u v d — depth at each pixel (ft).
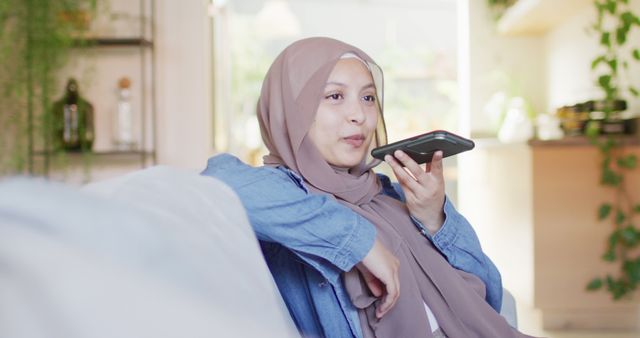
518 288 10.01
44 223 0.91
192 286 1.13
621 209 9.16
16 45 8.64
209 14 10.54
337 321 3.02
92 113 9.16
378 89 3.72
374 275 2.85
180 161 9.75
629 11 9.14
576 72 11.59
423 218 3.43
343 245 2.79
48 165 9.04
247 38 26.09
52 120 8.73
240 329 0.98
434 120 25.50
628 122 9.59
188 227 1.50
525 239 9.56
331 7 25.96
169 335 0.86
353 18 25.96
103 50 9.53
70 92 9.00
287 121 3.34
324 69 3.34
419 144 3.21
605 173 9.09
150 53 9.65
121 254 0.99
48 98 8.61
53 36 8.50
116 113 9.45
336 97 3.39
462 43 13.66
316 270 3.07
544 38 13.20
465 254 3.42
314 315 3.14
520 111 12.03
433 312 3.19
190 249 1.30
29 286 0.78
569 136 9.80
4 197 0.92
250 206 2.75
